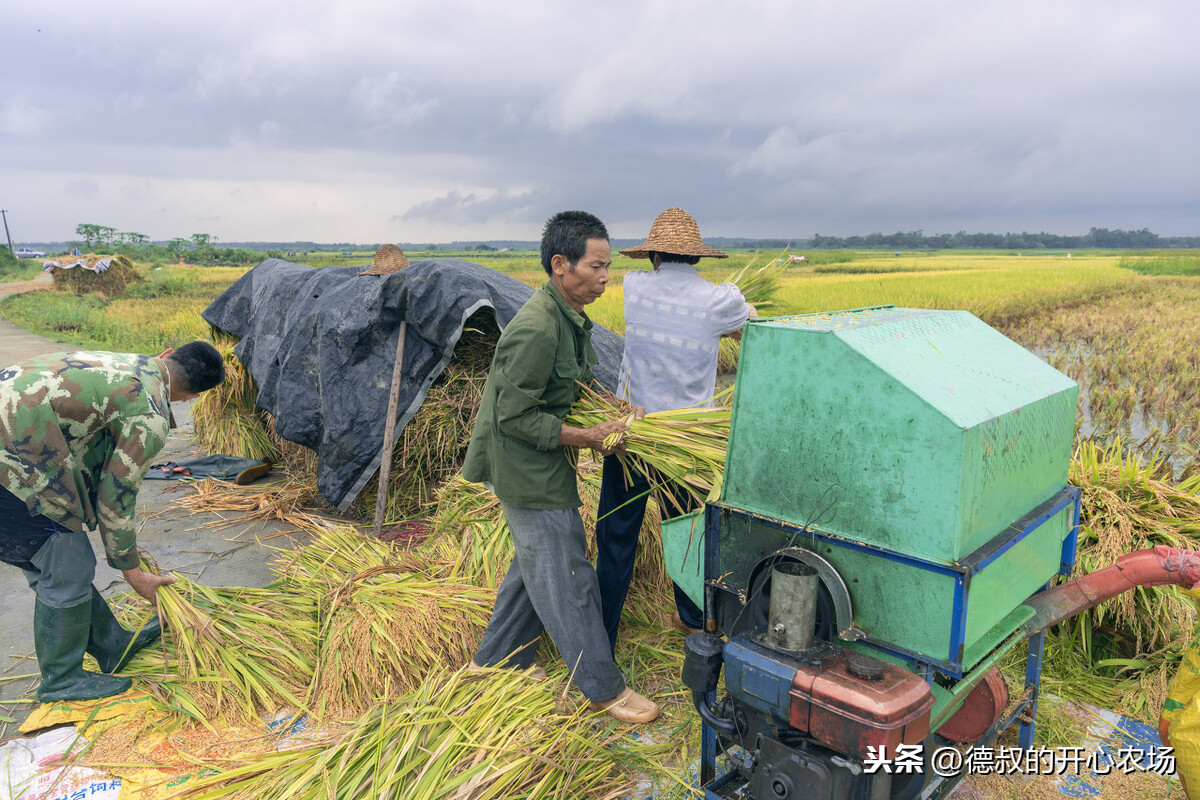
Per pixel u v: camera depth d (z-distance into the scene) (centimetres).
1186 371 981
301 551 382
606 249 235
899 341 185
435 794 199
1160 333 1327
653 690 284
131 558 272
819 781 167
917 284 2722
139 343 1691
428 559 356
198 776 235
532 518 247
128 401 256
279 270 595
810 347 177
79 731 255
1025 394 193
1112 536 300
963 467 156
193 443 662
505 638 272
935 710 188
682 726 257
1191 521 306
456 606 301
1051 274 3550
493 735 221
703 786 217
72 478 253
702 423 254
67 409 247
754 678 172
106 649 285
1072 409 218
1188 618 278
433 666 277
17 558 254
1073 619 298
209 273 5238
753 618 192
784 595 171
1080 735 256
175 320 1944
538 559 248
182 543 431
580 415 256
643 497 277
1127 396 815
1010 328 1588
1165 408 831
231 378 595
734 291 280
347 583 316
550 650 303
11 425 240
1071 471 332
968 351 203
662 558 341
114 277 3378
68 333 1875
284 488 516
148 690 275
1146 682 277
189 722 263
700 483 237
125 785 230
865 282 2858
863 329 181
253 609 315
